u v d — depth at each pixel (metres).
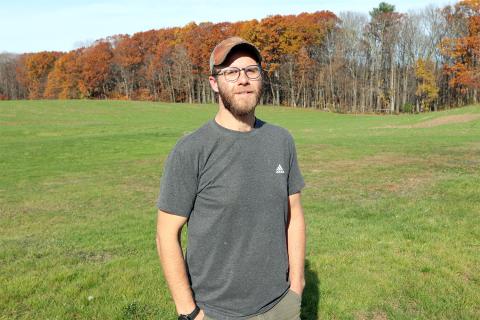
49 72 93.81
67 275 5.08
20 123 40.88
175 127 38.50
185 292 2.22
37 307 4.29
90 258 5.93
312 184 11.52
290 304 2.36
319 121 48.12
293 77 75.12
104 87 87.06
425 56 66.38
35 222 8.59
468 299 4.29
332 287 4.67
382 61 71.62
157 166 16.73
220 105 2.33
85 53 87.56
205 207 2.21
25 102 57.44
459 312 4.09
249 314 2.24
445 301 4.30
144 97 84.38
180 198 2.19
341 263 5.34
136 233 7.25
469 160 14.12
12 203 10.50
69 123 42.16
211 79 2.36
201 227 2.22
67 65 86.50
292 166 2.50
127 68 85.44
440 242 5.96
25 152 21.42
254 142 2.27
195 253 2.25
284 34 71.44
